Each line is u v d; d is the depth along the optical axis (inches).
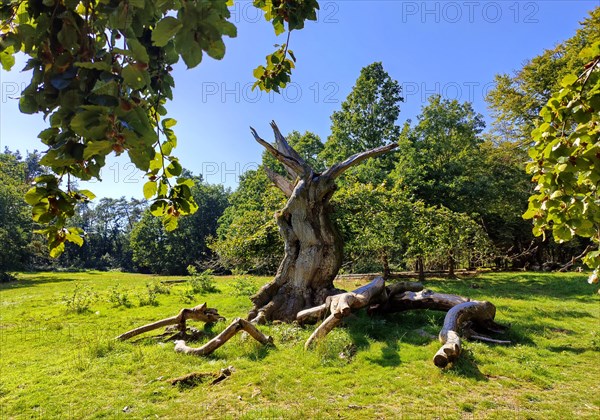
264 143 374.9
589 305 438.3
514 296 519.5
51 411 171.2
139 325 358.6
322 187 371.2
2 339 317.4
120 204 2748.5
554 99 89.3
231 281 786.2
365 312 345.4
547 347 262.8
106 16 45.7
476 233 653.3
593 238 96.6
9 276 1079.0
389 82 1004.6
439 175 966.4
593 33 714.2
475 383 191.6
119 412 167.8
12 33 52.0
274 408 165.3
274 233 536.7
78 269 1797.5
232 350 248.4
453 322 260.8
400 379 194.5
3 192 1275.8
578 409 164.7
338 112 1019.3
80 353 261.7
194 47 41.8
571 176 82.7
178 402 176.2
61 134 44.9
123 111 40.9
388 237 598.5
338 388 186.2
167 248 1796.3
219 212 2060.8
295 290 362.3
